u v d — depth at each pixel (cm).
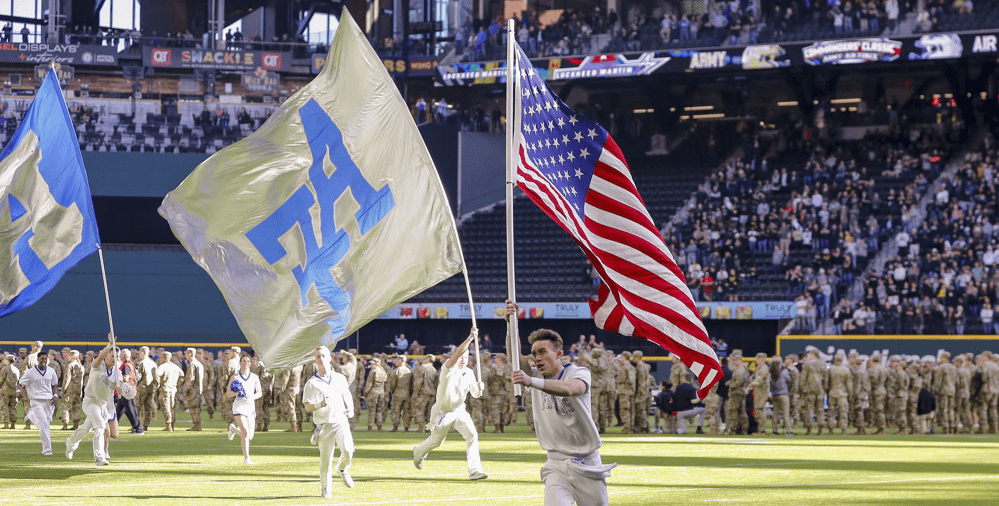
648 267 1484
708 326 6919
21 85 7969
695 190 8125
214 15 8494
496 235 7900
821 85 8631
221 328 7488
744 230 7619
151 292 7406
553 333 1181
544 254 7700
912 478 2459
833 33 7381
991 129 7919
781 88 8719
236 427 2769
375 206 1925
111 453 3078
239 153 1931
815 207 7588
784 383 4359
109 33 8775
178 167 7700
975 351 6131
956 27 7206
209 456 2975
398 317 7262
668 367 6700
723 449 3391
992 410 4672
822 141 8212
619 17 8656
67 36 8050
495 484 2267
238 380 2755
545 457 3031
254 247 1920
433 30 8594
